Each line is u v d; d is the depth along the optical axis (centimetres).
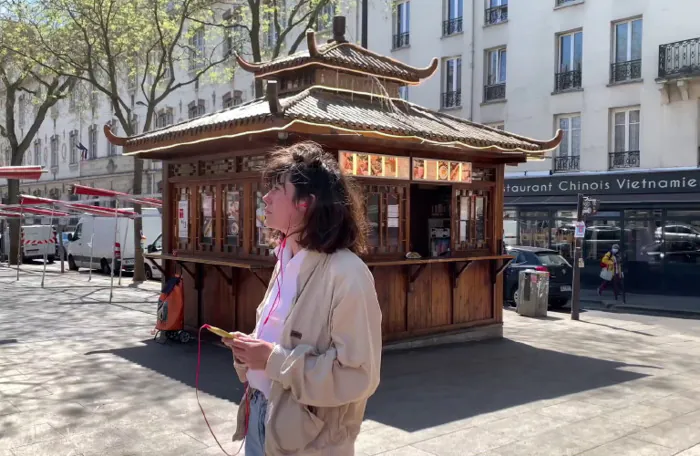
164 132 843
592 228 1934
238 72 2884
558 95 2117
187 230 927
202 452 467
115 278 1953
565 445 498
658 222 1817
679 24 1848
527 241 2069
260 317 236
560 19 2109
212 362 751
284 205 219
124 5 1712
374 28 2625
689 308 1520
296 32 2350
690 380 720
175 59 1961
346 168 768
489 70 2317
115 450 470
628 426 547
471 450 483
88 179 3762
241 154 807
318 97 809
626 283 1864
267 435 214
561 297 1465
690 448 496
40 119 2648
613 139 2017
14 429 511
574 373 748
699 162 1828
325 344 212
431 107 2456
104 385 646
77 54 1867
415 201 965
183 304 873
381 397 632
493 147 857
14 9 1808
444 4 2422
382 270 831
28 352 802
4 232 2942
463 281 941
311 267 217
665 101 1877
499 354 852
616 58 2005
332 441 214
